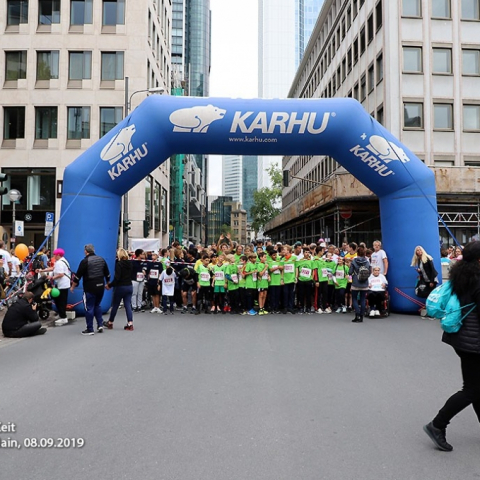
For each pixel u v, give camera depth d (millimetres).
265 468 3701
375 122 12570
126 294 10359
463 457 3943
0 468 3732
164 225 46844
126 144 12203
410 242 12742
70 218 12258
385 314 12438
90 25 35125
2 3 35094
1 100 34844
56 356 7688
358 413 5008
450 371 6781
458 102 32062
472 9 32719
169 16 49625
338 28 45812
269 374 6555
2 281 12492
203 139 12312
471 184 24688
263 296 13133
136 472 3637
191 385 6000
